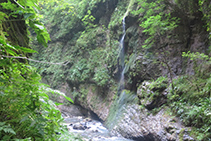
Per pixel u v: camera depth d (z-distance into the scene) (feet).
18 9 4.06
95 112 28.86
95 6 36.88
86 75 33.40
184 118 14.60
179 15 19.53
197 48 17.81
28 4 3.99
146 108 18.72
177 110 15.71
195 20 18.61
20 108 3.53
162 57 20.08
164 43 20.27
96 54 34.22
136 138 17.98
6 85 3.69
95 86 31.81
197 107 13.93
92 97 31.07
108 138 19.57
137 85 21.83
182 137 13.61
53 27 48.42
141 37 22.41
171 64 19.16
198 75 16.49
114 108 25.03
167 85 18.25
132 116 19.77
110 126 22.94
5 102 3.41
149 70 20.43
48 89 4.27
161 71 19.61
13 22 8.39
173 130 14.56
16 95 3.53
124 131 19.70
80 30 42.80
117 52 28.02
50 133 3.91
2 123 2.90
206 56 14.90
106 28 35.35
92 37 36.86
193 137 13.07
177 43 19.49
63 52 43.50
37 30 4.25
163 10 20.90
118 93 26.16
